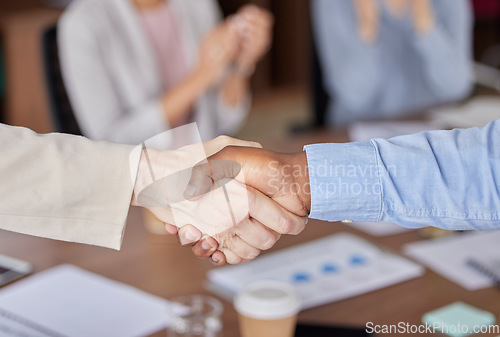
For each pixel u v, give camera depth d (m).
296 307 0.99
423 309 1.13
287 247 1.33
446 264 1.27
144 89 2.01
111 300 1.14
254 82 4.95
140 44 2.00
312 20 2.34
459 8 2.50
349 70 2.38
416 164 0.91
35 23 3.15
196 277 1.22
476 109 2.17
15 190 0.83
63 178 0.83
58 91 1.85
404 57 2.44
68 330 1.06
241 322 1.02
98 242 0.85
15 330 1.05
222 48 2.00
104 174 0.85
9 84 3.16
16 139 0.84
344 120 2.41
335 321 1.08
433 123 2.02
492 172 0.90
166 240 1.34
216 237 0.89
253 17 2.02
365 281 1.20
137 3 2.04
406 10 2.41
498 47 5.79
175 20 2.10
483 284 1.21
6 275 1.22
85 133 1.90
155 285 1.19
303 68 5.12
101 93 1.91
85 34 1.89
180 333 1.02
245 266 1.25
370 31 2.38
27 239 1.36
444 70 2.47
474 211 0.91
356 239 1.37
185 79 2.04
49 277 1.21
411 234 1.40
